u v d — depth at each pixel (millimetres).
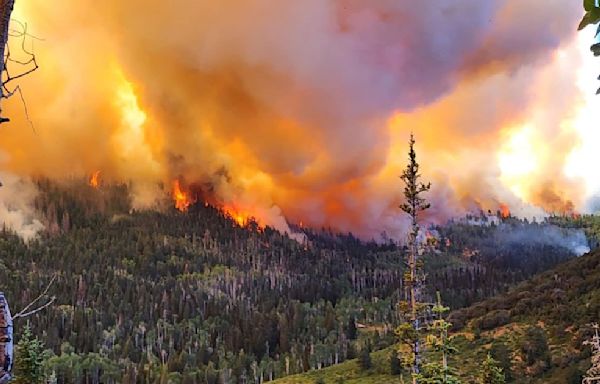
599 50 3141
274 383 152875
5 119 4551
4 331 4148
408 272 32562
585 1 2984
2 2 4246
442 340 31672
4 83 4406
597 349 26234
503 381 46500
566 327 105438
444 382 30438
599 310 104000
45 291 4504
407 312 31953
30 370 37688
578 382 80562
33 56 4605
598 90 3186
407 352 32938
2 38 4246
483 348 106875
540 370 90438
